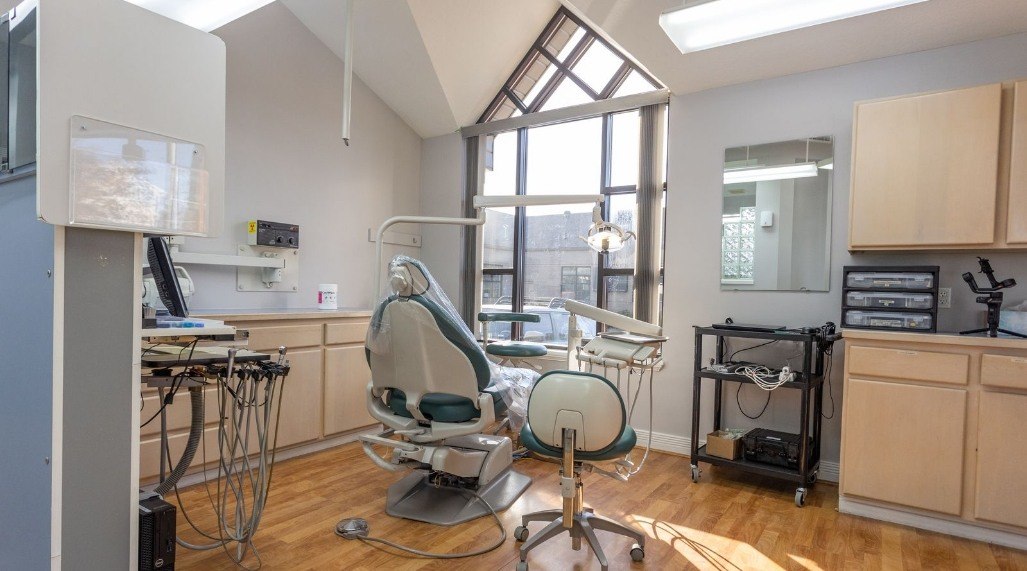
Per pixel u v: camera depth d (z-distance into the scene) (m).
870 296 2.70
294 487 2.79
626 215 3.97
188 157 1.55
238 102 3.42
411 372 2.34
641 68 3.81
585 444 1.91
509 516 2.49
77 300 1.38
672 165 3.60
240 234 3.45
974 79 2.75
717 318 3.43
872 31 2.79
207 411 2.77
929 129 2.59
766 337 2.86
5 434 1.48
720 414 3.34
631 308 3.90
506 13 3.93
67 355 1.36
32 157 1.31
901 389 2.48
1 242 1.51
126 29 1.41
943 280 2.79
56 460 1.34
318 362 3.31
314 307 3.86
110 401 1.44
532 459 3.37
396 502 2.56
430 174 4.82
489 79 4.35
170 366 1.64
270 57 3.61
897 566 2.10
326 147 4.01
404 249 4.70
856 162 2.76
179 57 1.53
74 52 1.31
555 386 1.94
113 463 1.45
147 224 1.46
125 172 1.41
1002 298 2.46
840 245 3.07
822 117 3.13
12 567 1.45
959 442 2.36
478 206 2.76
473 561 2.06
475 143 4.58
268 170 3.61
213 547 1.99
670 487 2.93
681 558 2.13
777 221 3.25
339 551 2.12
